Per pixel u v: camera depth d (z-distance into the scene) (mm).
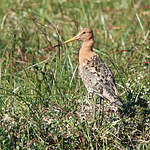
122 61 18344
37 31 20828
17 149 12180
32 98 14992
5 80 16844
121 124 13555
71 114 14062
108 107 14977
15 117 13484
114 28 23250
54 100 15180
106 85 14477
